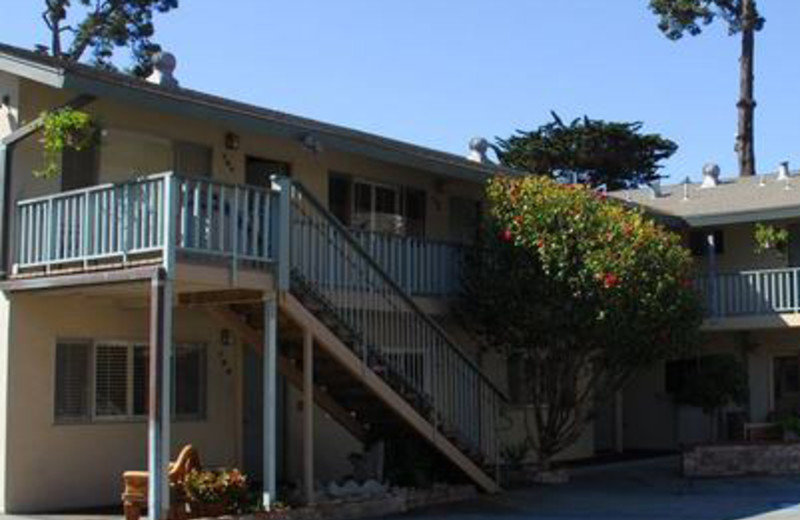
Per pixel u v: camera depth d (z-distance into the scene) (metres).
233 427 18.16
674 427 28.19
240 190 14.38
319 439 19.53
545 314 19.09
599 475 22.05
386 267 19.11
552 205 19.42
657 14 42.47
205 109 16.03
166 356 13.43
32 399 15.65
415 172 22.23
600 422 28.34
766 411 27.66
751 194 29.81
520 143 51.62
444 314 20.30
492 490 18.41
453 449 17.52
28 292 15.34
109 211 14.23
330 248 16.03
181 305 15.92
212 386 18.05
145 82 16.50
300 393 19.22
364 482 16.88
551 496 18.38
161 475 13.42
